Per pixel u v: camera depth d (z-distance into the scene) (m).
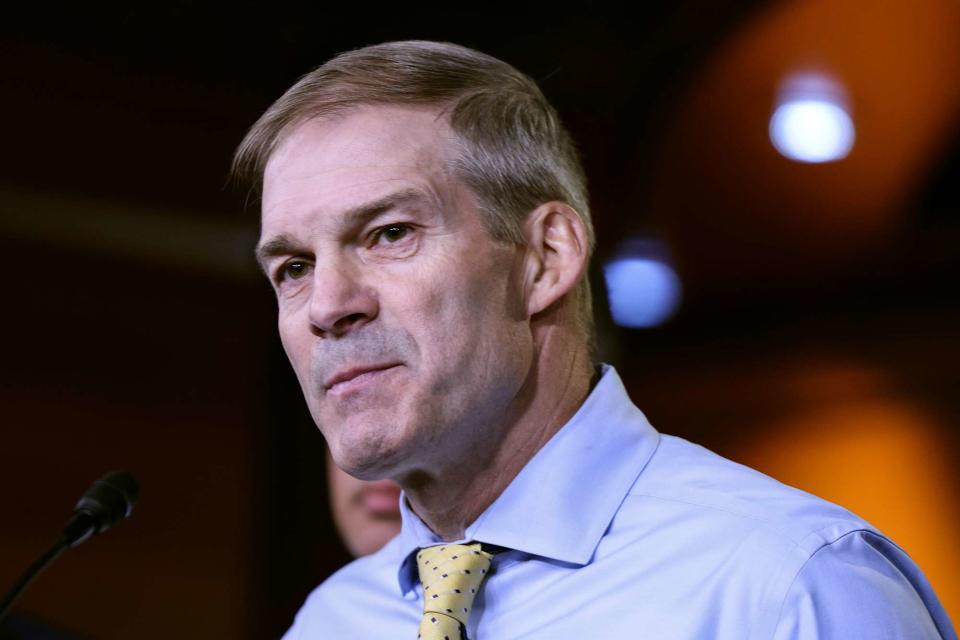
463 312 3.52
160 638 13.59
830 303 13.31
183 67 13.52
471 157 3.69
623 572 3.46
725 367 14.11
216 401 14.36
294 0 12.58
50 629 5.93
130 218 13.62
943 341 12.49
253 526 14.23
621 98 12.84
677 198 13.21
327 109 3.68
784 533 3.29
